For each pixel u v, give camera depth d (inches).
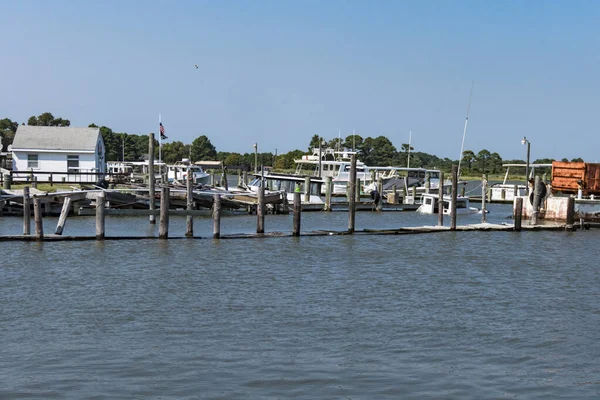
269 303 885.8
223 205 2116.1
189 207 1929.1
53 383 596.1
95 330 754.2
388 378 618.5
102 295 918.4
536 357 680.4
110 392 578.6
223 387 593.6
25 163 2664.9
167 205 1384.1
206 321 796.0
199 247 1320.1
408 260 1242.6
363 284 1017.5
